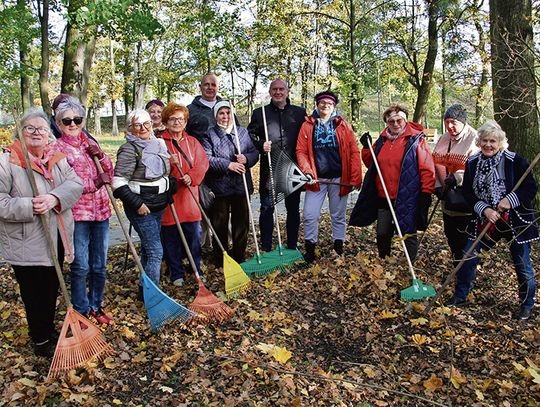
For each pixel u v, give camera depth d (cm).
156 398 359
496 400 382
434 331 477
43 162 368
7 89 2780
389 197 576
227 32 1461
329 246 718
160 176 474
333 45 1867
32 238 362
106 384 369
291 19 1766
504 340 460
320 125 612
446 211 573
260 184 656
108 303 512
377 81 2267
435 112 3553
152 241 478
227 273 529
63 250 406
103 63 2983
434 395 386
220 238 605
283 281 580
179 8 1642
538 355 426
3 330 445
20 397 344
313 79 1888
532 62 689
